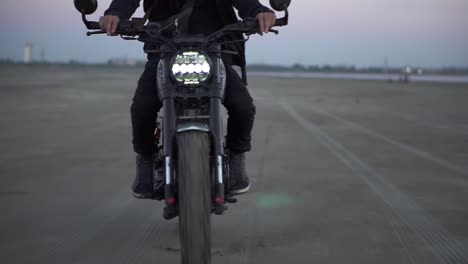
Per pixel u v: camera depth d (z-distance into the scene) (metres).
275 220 4.24
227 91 3.12
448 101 22.59
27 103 17.83
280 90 33.41
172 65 2.77
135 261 3.37
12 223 4.19
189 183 2.60
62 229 4.04
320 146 8.45
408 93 30.89
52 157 7.32
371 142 8.96
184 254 2.57
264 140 9.16
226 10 3.33
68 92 25.52
